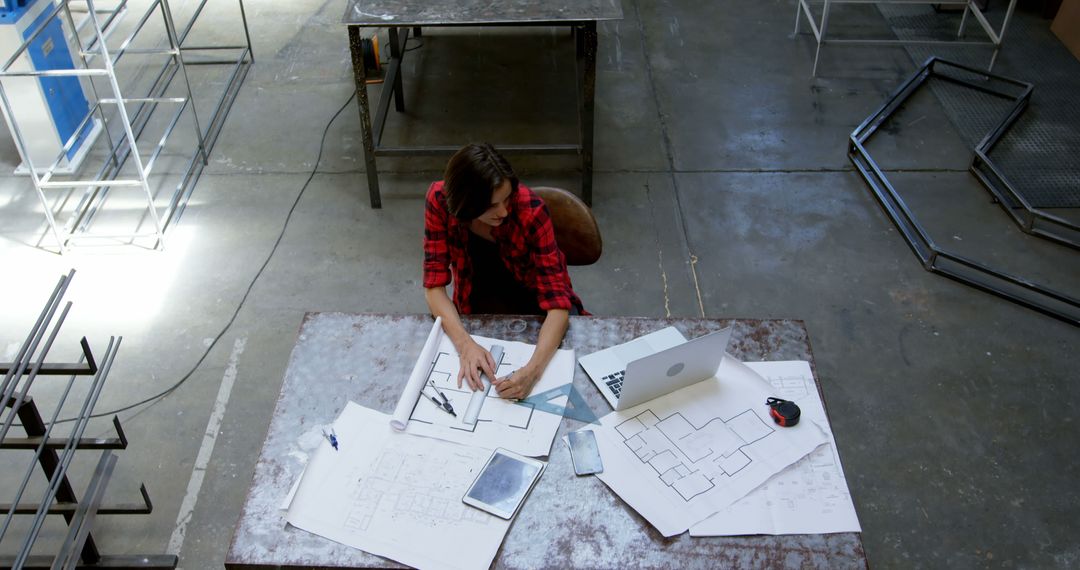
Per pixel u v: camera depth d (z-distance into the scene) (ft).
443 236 6.83
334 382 5.95
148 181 12.55
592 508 5.11
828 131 13.74
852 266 11.21
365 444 5.49
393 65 13.11
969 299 10.70
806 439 5.55
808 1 17.02
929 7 16.88
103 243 11.37
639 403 5.76
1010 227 11.80
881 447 8.94
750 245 11.54
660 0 17.31
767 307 10.60
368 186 12.42
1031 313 10.48
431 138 13.44
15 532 7.92
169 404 9.30
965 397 9.46
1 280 10.75
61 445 6.48
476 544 4.91
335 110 14.12
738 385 5.92
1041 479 8.62
